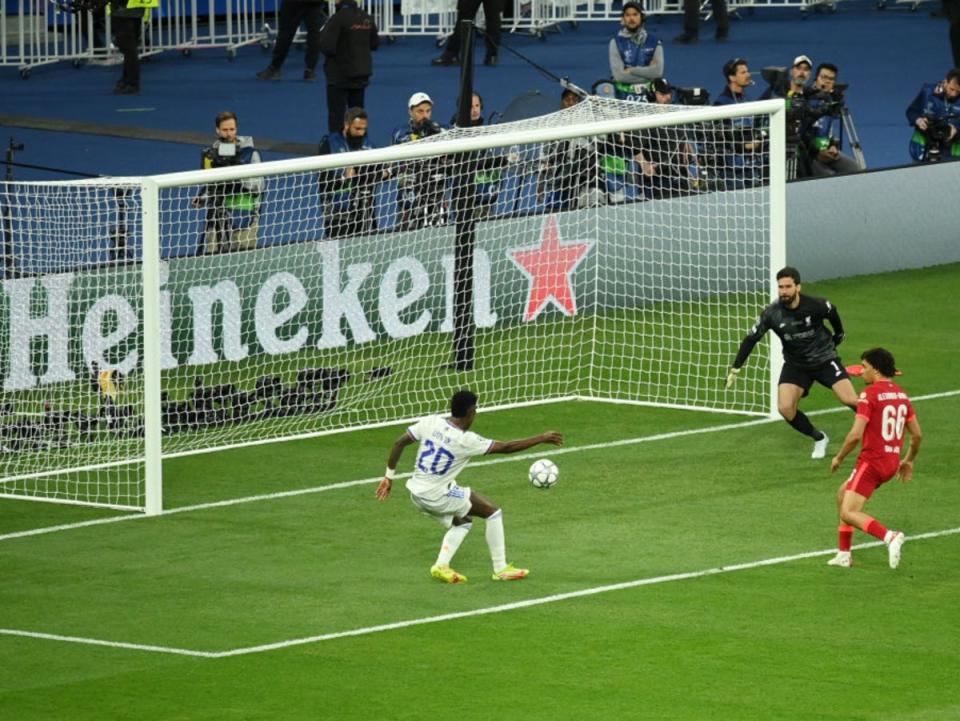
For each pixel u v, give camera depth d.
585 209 61.91
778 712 31.78
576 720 31.61
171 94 84.50
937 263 71.69
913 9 103.25
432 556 41.50
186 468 49.03
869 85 87.38
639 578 39.44
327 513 44.94
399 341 58.22
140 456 49.28
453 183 56.53
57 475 48.38
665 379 57.25
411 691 33.16
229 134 57.59
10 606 38.44
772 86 69.56
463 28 59.41
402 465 49.22
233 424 52.66
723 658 34.53
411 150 49.78
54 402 50.50
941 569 39.62
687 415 53.53
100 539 43.16
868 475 39.44
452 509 39.16
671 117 52.56
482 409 54.28
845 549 39.78
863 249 69.75
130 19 83.31
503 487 46.59
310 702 32.69
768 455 49.03
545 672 33.97
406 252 57.81
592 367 58.09
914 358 58.62
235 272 54.91
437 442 38.94
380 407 54.28
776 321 48.16
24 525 44.44
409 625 36.78
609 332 61.31
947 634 35.69
